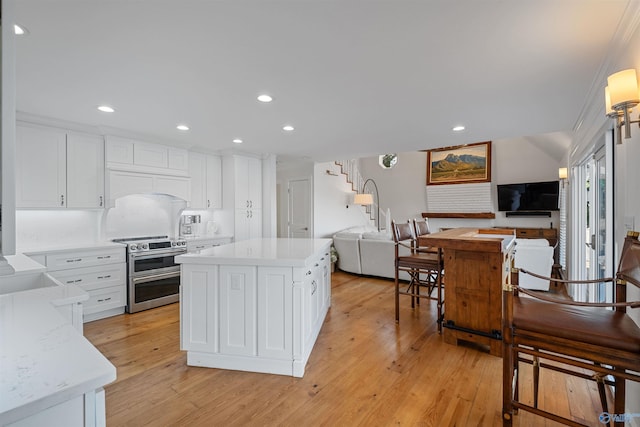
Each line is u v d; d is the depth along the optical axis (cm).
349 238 602
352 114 310
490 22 160
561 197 633
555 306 174
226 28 165
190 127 358
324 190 695
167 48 185
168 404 196
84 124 342
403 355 260
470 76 224
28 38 172
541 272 448
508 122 340
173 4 145
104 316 358
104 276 353
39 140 324
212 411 189
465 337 272
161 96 261
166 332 313
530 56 195
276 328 231
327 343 284
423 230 404
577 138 362
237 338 237
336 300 425
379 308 389
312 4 146
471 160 822
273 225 550
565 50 187
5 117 119
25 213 338
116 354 264
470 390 209
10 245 124
